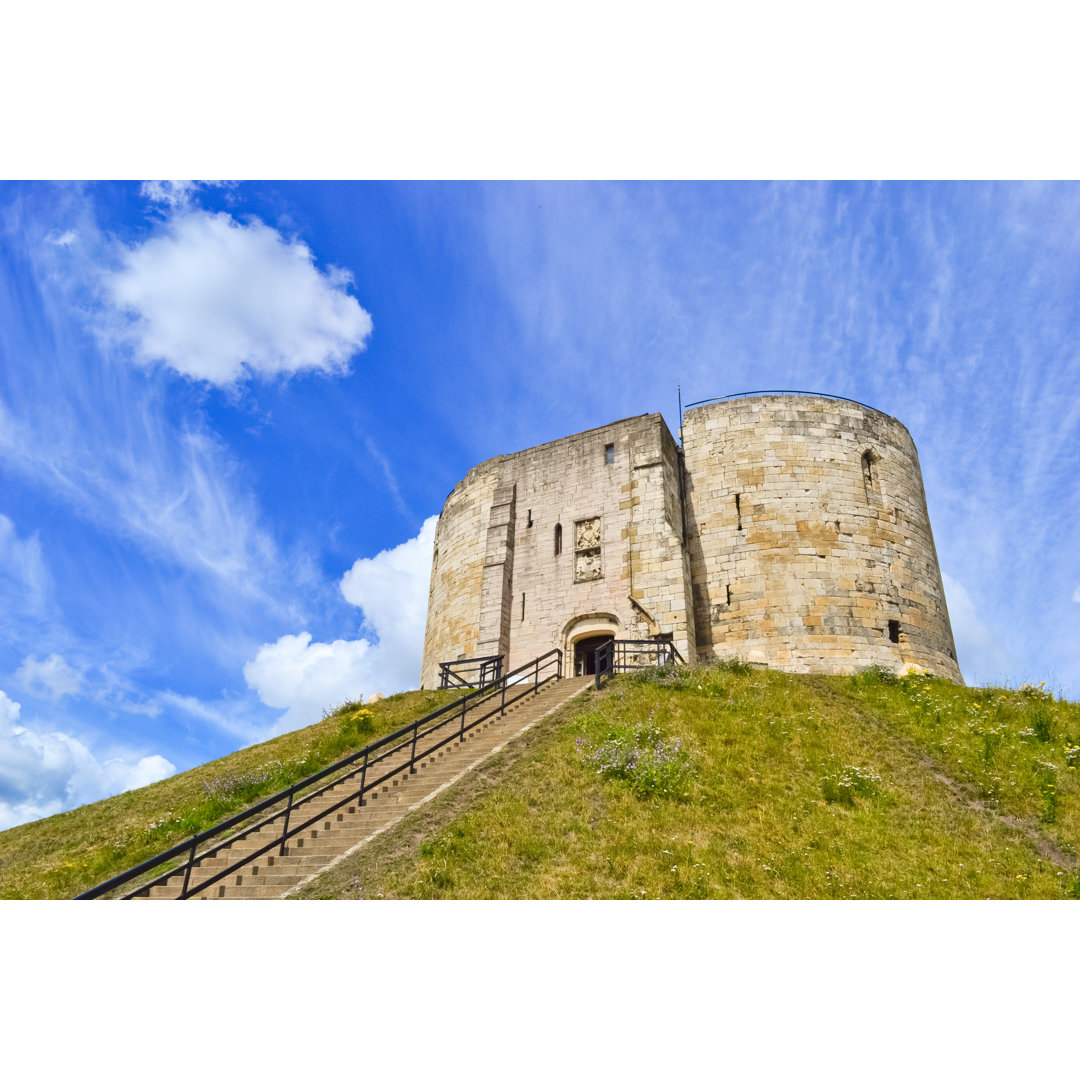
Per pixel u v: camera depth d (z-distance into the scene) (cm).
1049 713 2009
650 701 1947
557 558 3069
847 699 2148
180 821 1827
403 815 1438
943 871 1253
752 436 3050
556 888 1134
